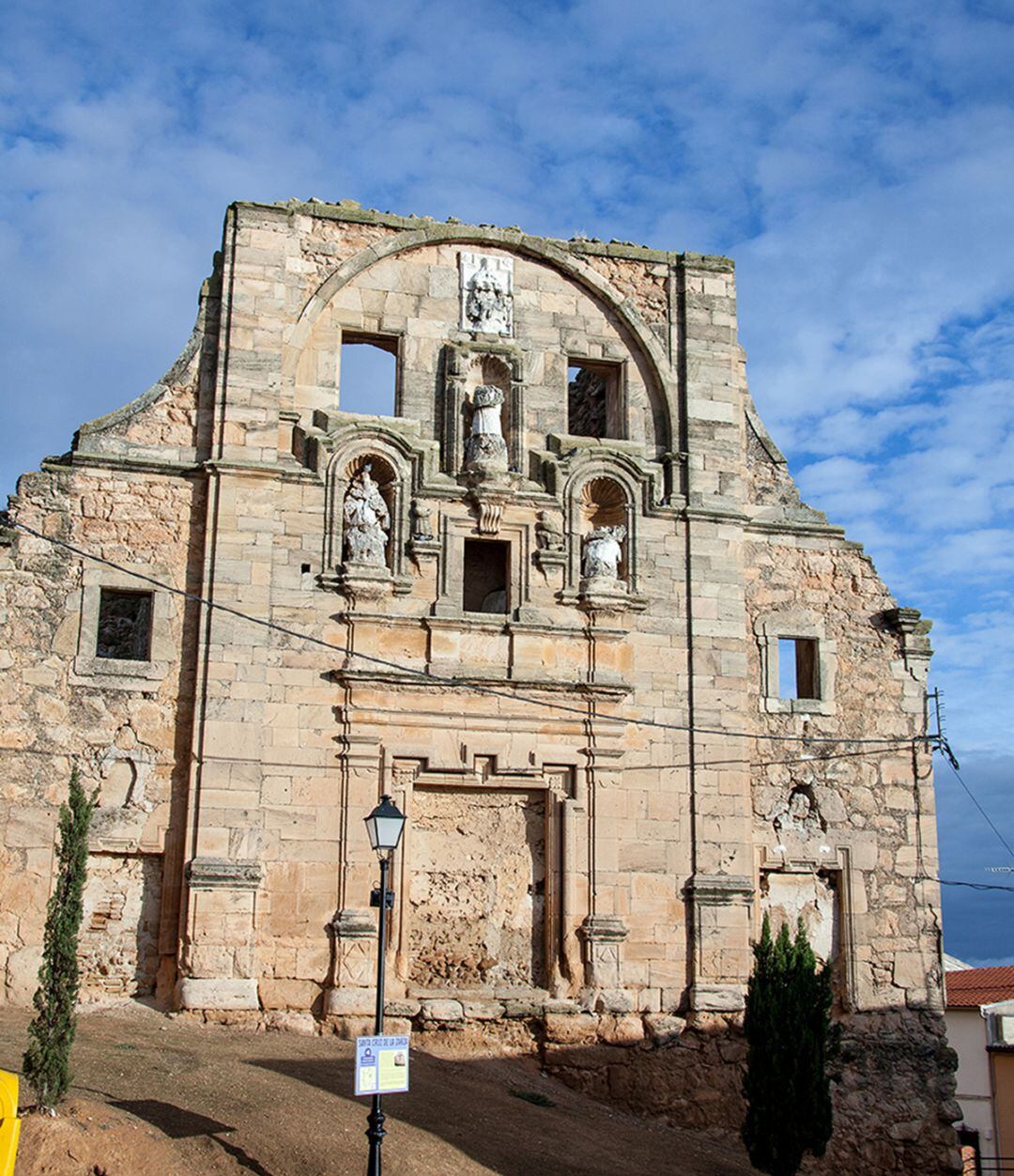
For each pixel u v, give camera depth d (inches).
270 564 1275.8
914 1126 1321.4
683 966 1295.5
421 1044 1226.6
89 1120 865.5
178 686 1248.8
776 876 1362.0
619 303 1430.9
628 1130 1179.9
